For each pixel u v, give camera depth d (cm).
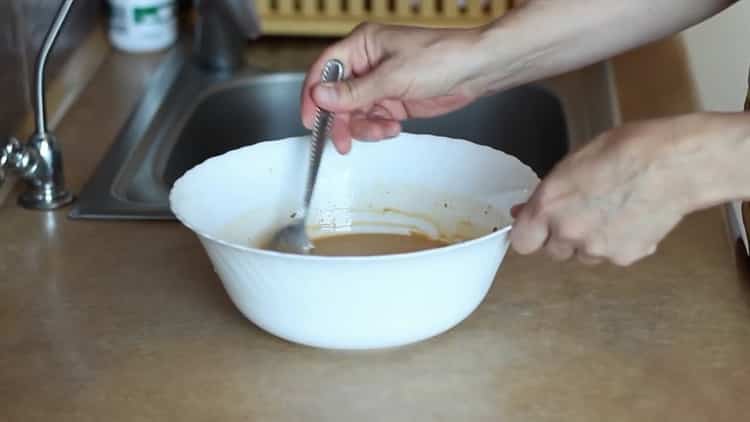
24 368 89
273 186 103
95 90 144
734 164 75
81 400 85
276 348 91
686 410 84
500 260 91
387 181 106
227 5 142
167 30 157
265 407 84
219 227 99
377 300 85
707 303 98
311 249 102
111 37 157
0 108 122
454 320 90
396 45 95
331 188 106
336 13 160
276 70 151
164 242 107
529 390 86
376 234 106
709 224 109
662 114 139
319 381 87
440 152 104
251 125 150
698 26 166
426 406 85
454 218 104
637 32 96
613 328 94
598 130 135
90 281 101
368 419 83
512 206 95
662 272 102
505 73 97
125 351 91
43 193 114
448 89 96
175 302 98
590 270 102
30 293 99
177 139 132
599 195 77
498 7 158
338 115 101
